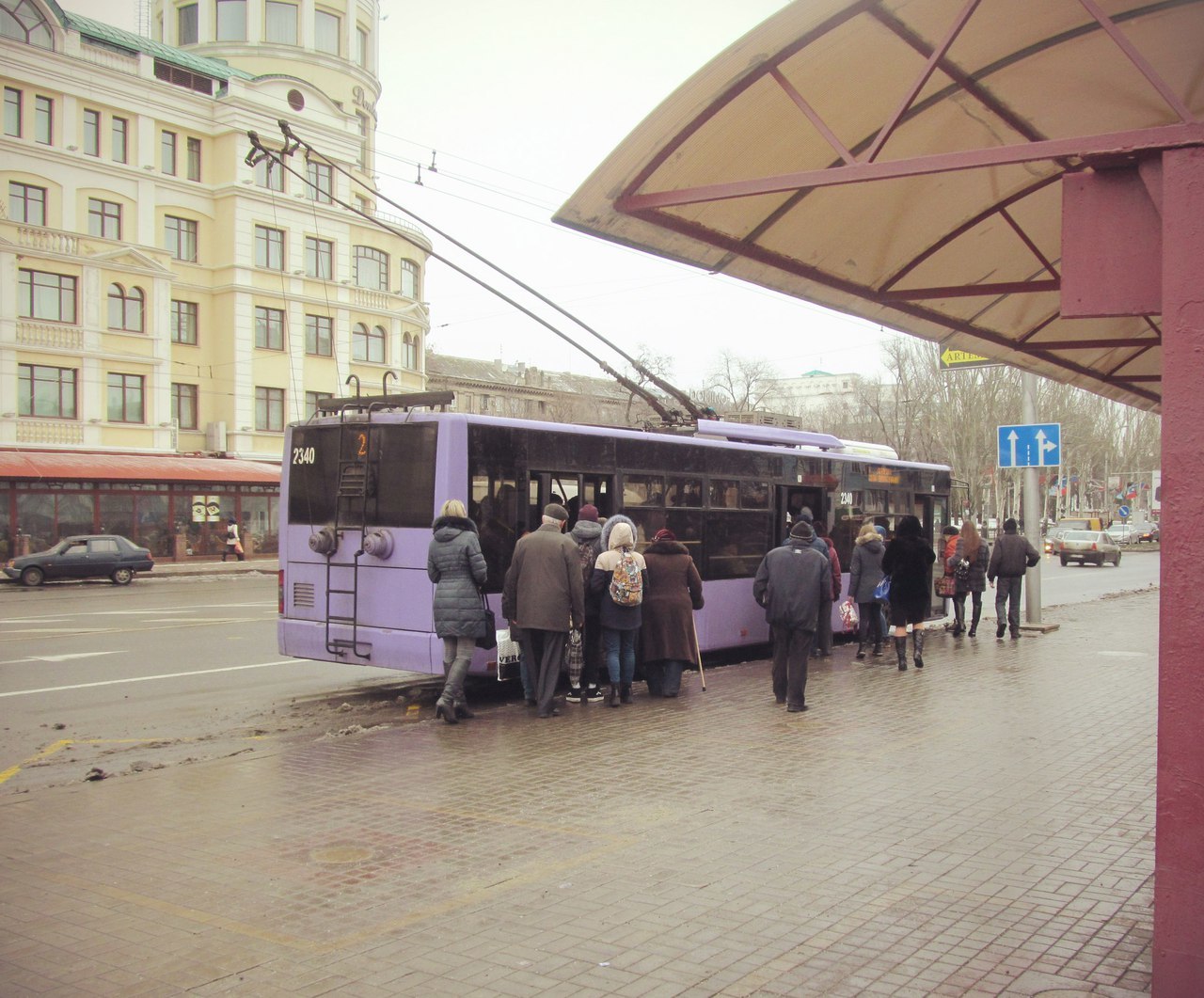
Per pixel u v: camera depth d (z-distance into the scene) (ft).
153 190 132.16
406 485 34.32
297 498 37.27
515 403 243.60
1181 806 11.61
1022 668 42.01
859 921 15.33
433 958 14.19
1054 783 23.29
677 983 13.33
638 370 44.24
